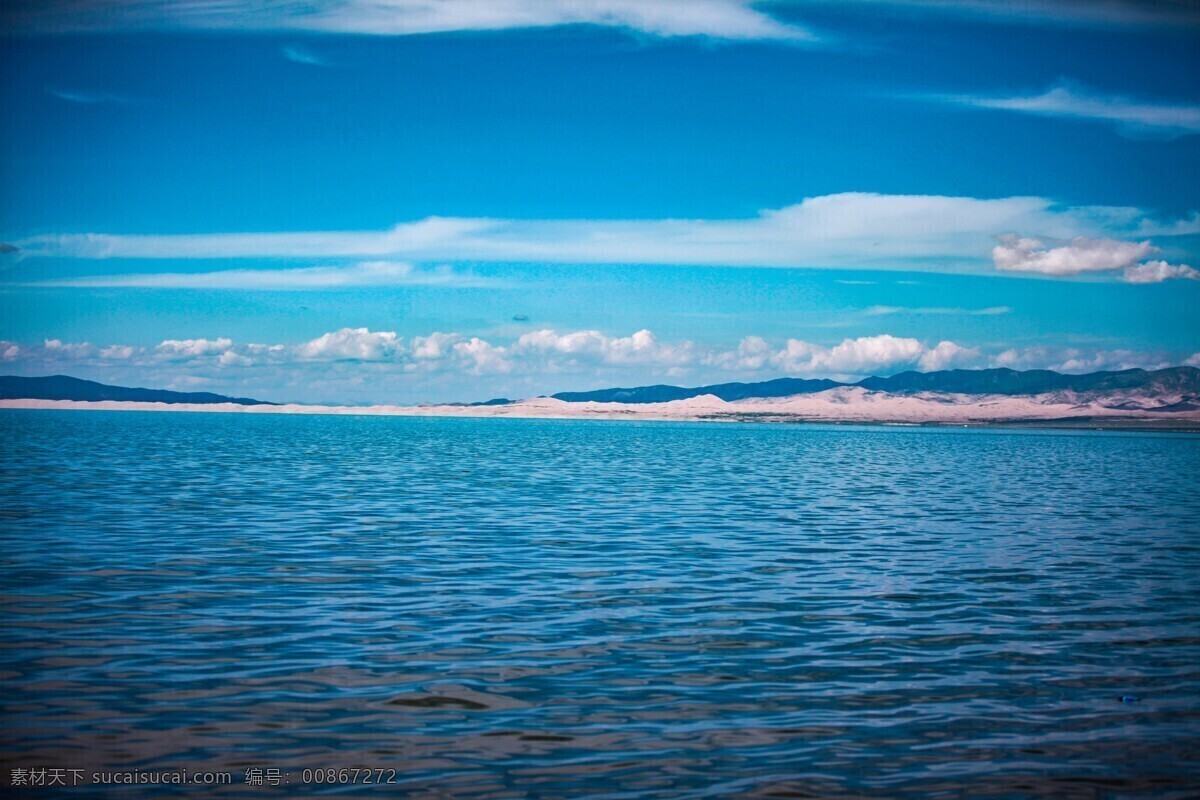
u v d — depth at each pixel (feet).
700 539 121.60
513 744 48.47
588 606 79.92
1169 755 48.34
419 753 47.14
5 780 43.45
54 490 164.76
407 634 69.41
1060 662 64.64
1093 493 208.64
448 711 53.06
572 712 53.21
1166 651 67.72
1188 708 55.31
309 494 170.81
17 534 113.09
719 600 83.35
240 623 71.82
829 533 129.80
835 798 43.06
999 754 48.21
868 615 78.28
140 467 227.40
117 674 58.54
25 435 410.31
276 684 57.16
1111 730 51.67
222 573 91.50
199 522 127.85
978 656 65.82
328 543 111.96
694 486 210.18
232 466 240.12
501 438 543.39
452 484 201.05
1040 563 105.91
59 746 47.29
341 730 49.96
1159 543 123.13
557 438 566.36
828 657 65.16
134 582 86.17
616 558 105.19
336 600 80.59
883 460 356.38
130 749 47.11
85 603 77.30
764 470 277.44
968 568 101.96
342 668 60.64
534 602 81.15
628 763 46.34
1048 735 50.83
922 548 116.78
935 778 45.32
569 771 45.32
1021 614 79.30
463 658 63.36
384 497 168.45
